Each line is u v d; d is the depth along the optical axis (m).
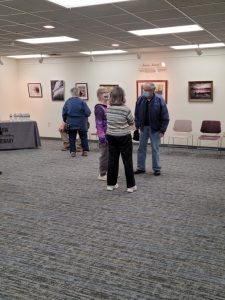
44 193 4.70
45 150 8.51
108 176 4.77
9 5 4.40
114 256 2.85
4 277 2.52
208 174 5.82
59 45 8.05
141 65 9.53
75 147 7.54
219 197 4.48
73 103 7.28
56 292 2.33
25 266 2.68
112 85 9.96
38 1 4.22
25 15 4.96
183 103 9.17
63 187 5.00
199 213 3.87
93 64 10.12
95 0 4.24
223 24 5.68
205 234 3.28
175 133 9.34
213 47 8.44
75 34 6.56
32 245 3.06
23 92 11.27
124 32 6.38
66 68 10.50
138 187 4.97
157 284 2.42
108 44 7.93
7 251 2.94
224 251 2.92
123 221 3.64
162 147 9.30
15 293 2.32
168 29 6.12
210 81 8.74
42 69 10.84
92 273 2.57
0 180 5.45
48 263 2.73
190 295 2.29
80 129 7.39
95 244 3.08
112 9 4.63
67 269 2.63
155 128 5.56
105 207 4.09
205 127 8.48
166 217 3.75
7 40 7.30
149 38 7.07
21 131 8.73
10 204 4.23
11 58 10.87
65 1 4.28
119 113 4.44
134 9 4.64
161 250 2.95
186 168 6.31
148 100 5.56
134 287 2.38
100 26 5.80
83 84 10.34
